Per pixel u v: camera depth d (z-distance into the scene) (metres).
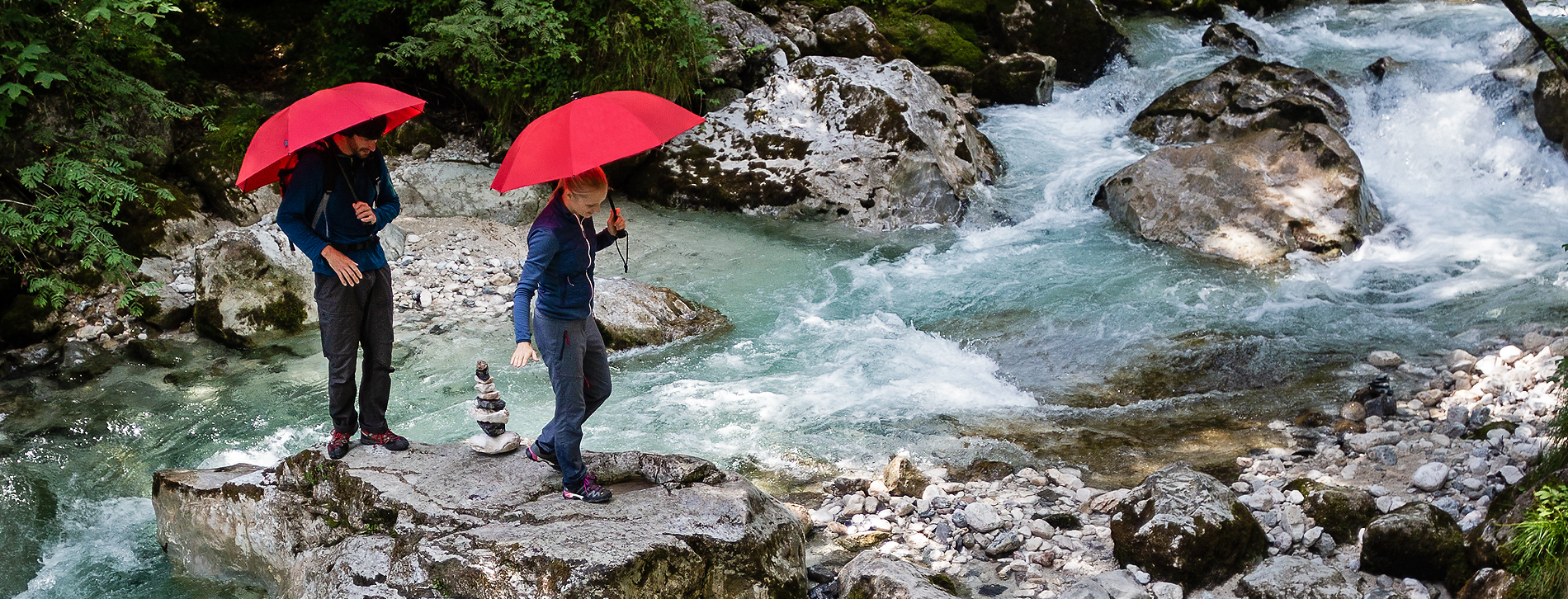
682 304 8.42
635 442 6.30
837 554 4.97
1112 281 8.81
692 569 4.03
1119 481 5.74
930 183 10.61
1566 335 7.06
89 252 8.30
